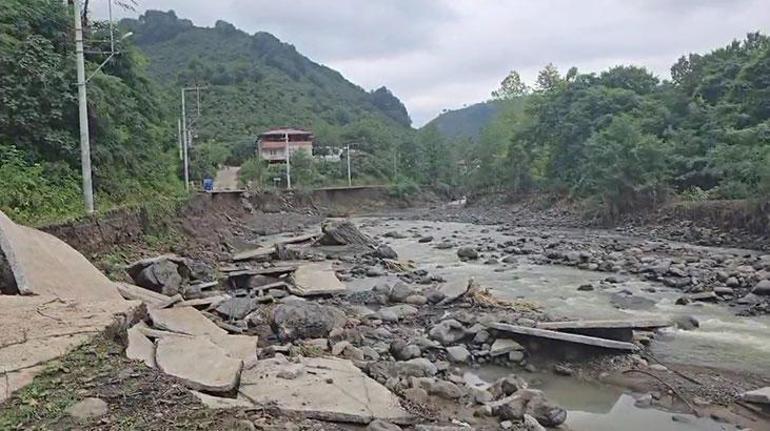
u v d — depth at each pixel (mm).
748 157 26906
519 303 13461
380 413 5891
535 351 9977
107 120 19969
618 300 14164
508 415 7008
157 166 27422
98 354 5859
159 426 4562
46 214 14023
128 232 17766
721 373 9008
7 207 13062
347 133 89438
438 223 43375
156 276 13031
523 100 66812
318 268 17844
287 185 60562
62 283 8531
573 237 29234
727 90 35281
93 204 16375
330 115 111375
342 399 6098
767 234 23016
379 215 54188
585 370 9266
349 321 11352
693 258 19953
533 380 8922
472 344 10297
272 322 10570
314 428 5152
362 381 6766
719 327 11562
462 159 82625
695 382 8617
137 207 19469
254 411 5238
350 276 17812
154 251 17969
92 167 18594
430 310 12828
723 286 15008
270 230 36219
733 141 29672
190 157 44688
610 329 10320
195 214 28781
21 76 17250
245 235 32062
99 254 14500
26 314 6848
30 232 10062
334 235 25125
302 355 8281
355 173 75750
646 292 15117
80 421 4547
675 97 38969
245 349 7734
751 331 11242
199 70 102438
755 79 32406
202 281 15141
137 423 4582
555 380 8922
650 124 37875
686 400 7969
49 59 18094
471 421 6871
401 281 16578
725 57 40125
